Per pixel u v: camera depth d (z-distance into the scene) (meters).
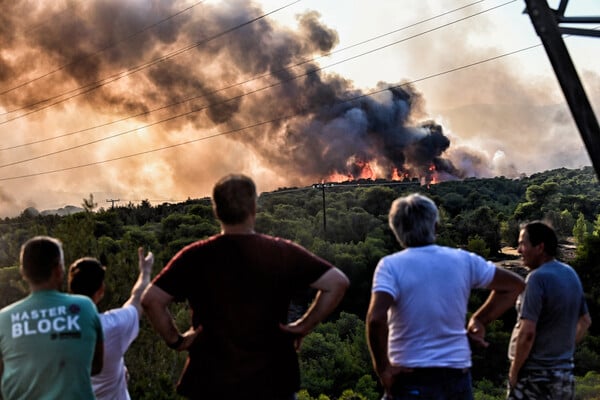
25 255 3.65
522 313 4.33
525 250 4.50
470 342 3.85
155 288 3.34
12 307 3.65
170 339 3.36
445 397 3.60
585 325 4.56
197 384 3.34
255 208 3.48
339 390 39.19
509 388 4.51
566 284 4.33
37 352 3.55
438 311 3.62
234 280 3.32
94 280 4.21
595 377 14.08
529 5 5.26
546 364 4.34
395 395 3.67
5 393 3.60
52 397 3.54
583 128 5.07
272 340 3.34
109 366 4.16
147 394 6.94
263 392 3.29
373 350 3.62
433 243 3.82
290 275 3.35
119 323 4.13
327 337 45.16
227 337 3.30
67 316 3.63
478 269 3.78
